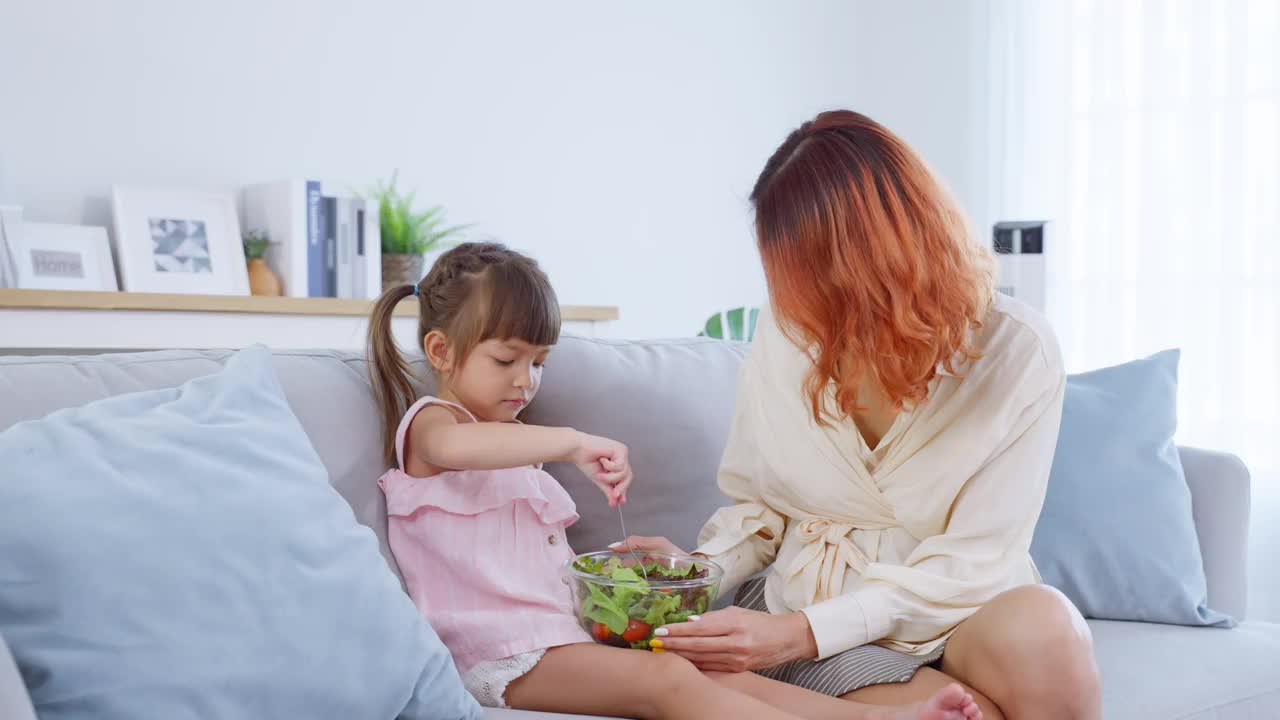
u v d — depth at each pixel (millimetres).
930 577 1282
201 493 981
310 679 962
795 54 4098
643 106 3693
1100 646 1583
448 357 1453
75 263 2428
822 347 1254
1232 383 3572
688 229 3844
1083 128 3830
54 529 885
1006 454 1322
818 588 1384
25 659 847
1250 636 1658
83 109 2551
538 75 3426
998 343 1333
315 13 2941
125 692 861
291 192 2623
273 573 979
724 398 1728
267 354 1233
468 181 3273
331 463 1312
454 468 1370
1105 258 3797
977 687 1221
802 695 1203
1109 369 1890
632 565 1356
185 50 2709
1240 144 3549
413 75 3145
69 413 1018
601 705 1225
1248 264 3549
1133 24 3732
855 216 1203
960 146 4078
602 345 1680
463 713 1104
